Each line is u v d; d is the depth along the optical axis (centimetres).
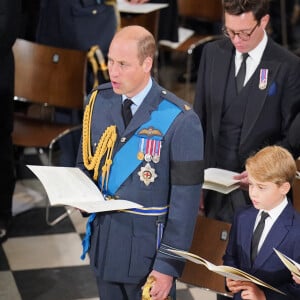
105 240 1093
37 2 2012
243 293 1030
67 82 1861
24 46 1883
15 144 1780
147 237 1078
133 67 1032
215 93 1329
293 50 3084
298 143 1273
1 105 1631
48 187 1062
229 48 1330
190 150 1048
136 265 1083
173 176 1056
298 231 1041
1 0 1528
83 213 1162
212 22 2627
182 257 1067
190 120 1051
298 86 1289
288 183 1027
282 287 1045
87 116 1120
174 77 2833
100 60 1888
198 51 2791
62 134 1831
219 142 1347
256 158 1027
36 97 1888
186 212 1054
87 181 1107
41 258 1691
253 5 1222
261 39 1291
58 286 1584
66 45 1956
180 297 1541
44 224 1844
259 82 1295
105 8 1953
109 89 1112
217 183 1254
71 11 1927
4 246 1728
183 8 2581
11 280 1597
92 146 1123
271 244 1051
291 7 3131
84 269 1653
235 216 1105
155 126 1059
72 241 1773
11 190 1714
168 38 2419
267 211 1052
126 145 1072
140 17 2145
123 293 1137
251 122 1302
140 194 1066
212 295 1553
